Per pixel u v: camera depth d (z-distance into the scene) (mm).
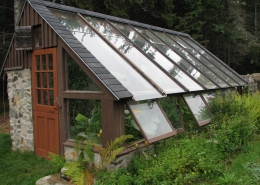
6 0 13125
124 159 4367
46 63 5430
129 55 5652
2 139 7598
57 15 5621
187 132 5703
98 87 4418
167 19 15375
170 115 5508
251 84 10414
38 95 5793
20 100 6309
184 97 5887
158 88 4828
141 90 4574
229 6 18469
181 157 4227
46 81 5492
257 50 19516
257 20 24125
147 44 6980
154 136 4336
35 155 5914
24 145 6312
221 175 4242
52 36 5133
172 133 4730
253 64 21203
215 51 19781
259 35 21109
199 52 9398
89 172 4227
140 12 16250
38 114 5766
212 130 5621
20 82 6262
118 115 4289
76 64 4758
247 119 5926
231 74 9180
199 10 15891
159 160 4258
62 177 4371
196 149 4449
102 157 4152
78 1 12031
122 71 4805
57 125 5230
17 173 5223
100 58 4777
